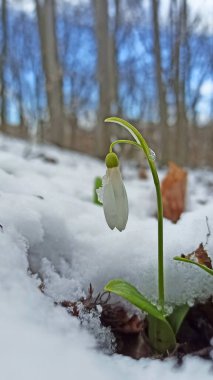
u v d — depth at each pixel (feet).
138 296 0.30
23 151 1.52
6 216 0.36
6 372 0.22
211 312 0.34
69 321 0.29
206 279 0.35
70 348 0.26
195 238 0.38
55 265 0.38
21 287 0.29
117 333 0.34
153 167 0.30
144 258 0.37
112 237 0.40
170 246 0.37
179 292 0.35
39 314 0.28
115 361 0.27
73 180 0.80
